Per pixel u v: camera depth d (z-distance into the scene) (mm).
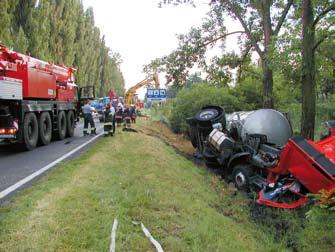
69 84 19391
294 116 19422
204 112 13891
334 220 6184
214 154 12086
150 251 4828
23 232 5062
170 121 24734
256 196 9094
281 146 10297
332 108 19656
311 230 6613
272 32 16766
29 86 14078
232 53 20750
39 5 33375
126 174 8789
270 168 9055
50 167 10047
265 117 11094
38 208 6016
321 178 7520
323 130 10328
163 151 13727
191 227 5762
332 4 11055
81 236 5012
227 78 21547
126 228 5406
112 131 17859
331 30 11836
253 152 10047
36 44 33062
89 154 11758
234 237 6117
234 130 12133
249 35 18312
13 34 31062
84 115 19906
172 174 9578
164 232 5500
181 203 6938
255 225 7352
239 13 18578
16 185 7934
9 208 6086
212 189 9773
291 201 8336
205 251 5105
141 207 6379
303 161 7879
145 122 30297
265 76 17047
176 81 20750
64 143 15969
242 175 10102
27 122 13586
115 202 6461
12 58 13125
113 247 4750
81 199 6535
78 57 49188
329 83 20531
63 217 5629
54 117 16750
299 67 12219
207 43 19984
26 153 12938
